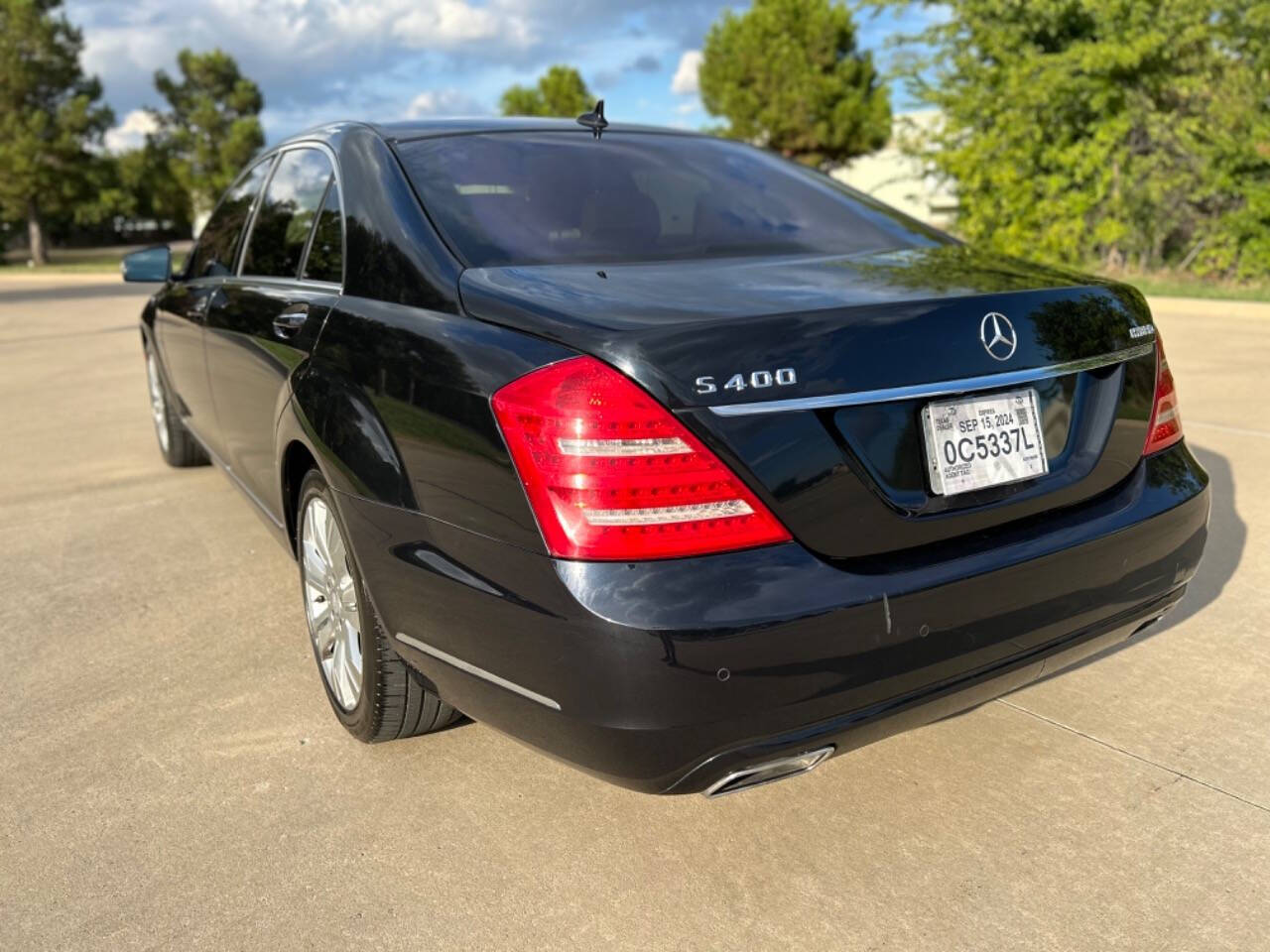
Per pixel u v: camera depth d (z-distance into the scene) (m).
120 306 16.64
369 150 2.87
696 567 1.78
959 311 2.04
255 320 3.15
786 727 1.84
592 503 1.78
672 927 2.02
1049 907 2.04
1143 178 13.54
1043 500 2.14
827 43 31.50
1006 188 14.04
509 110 42.62
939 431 2.00
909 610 1.89
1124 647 3.11
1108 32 13.17
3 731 2.80
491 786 2.49
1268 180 12.87
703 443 1.79
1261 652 3.04
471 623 1.98
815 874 2.16
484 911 2.07
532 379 1.87
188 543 4.25
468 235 2.46
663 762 1.81
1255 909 2.01
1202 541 2.42
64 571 3.97
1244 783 2.42
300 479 2.88
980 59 14.42
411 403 2.13
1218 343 8.65
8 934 2.03
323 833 2.33
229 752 2.66
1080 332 2.22
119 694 2.98
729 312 1.92
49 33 37.44
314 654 3.04
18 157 37.09
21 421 6.96
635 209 2.74
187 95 50.44
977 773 2.50
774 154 3.49
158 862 2.24
